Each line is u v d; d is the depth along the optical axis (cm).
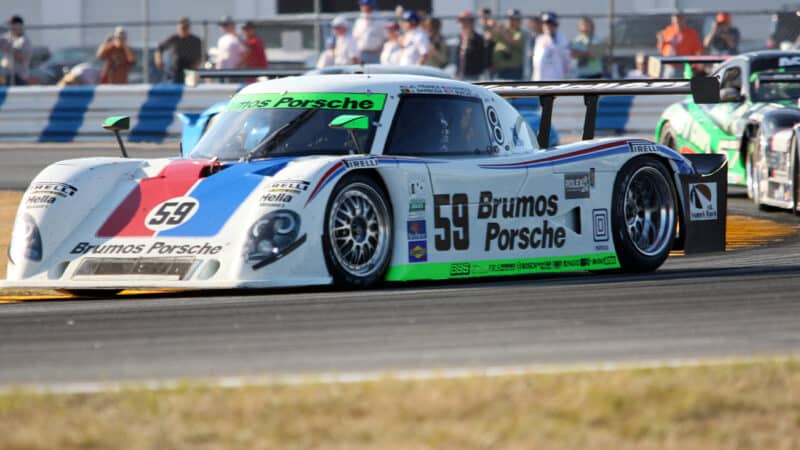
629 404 1406
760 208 4866
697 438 1297
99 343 1980
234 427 1330
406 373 1634
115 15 10306
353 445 1265
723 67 5428
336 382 1533
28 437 1292
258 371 1702
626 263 3088
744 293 2512
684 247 3188
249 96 2961
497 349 1859
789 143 4522
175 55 8106
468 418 1356
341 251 2620
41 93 8112
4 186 5494
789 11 7606
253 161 2759
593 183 3041
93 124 8031
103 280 2572
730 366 1603
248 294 2631
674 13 7625
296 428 1323
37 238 2673
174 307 2427
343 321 2169
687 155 3253
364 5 7431
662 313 2233
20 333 2111
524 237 2917
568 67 7356
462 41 7594
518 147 3052
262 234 2522
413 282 2870
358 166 2628
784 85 5219
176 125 7925
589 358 1775
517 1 9525
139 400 1445
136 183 2753
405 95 2875
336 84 2903
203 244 2553
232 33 7925
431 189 2753
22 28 8475
